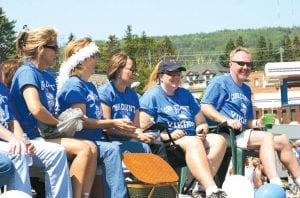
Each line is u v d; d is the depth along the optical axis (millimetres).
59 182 5227
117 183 5691
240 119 7656
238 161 7164
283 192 6504
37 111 5438
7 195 4684
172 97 7207
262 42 156875
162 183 5922
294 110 20328
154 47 119688
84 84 6113
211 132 7301
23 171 4980
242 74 7695
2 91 5512
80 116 5633
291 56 145875
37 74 5648
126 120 5953
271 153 7082
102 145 5738
